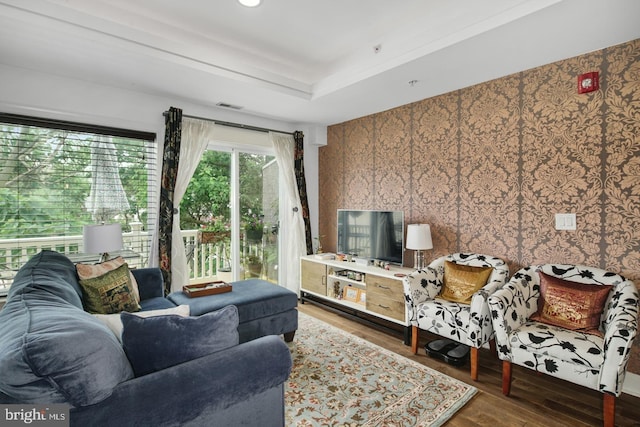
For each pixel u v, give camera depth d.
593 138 2.46
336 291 4.04
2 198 2.80
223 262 4.29
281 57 3.13
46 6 2.12
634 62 2.28
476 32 2.20
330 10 2.39
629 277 2.32
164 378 1.16
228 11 2.41
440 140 3.43
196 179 4.05
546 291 2.39
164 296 3.32
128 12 2.42
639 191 2.27
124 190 3.39
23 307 1.25
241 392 1.31
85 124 3.12
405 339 3.02
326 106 3.83
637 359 2.29
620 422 1.99
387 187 3.98
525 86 2.80
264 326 2.80
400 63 2.67
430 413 2.02
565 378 1.96
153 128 3.50
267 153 4.61
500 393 2.27
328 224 4.82
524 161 2.82
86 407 1.00
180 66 2.75
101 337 1.08
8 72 2.76
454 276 2.86
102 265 2.60
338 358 2.74
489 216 3.05
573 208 2.56
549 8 1.91
